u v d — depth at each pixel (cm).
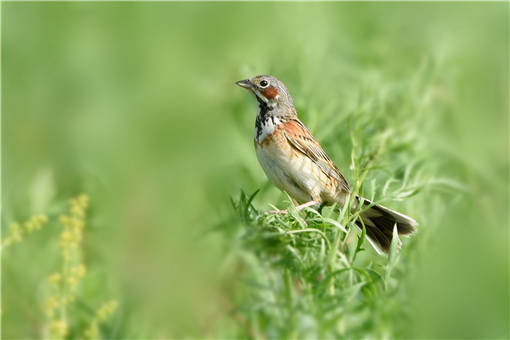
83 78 1777
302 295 973
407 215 1133
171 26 1981
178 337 1106
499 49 1750
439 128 1411
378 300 991
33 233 1167
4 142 1634
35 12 1955
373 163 1101
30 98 1742
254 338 1056
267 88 1192
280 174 1185
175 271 1209
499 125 1527
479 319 1133
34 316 1083
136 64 1819
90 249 1221
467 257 1192
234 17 1997
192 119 1619
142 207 1406
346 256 1035
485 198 1318
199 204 1369
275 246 970
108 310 969
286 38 1734
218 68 1738
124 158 1530
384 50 1571
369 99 1269
